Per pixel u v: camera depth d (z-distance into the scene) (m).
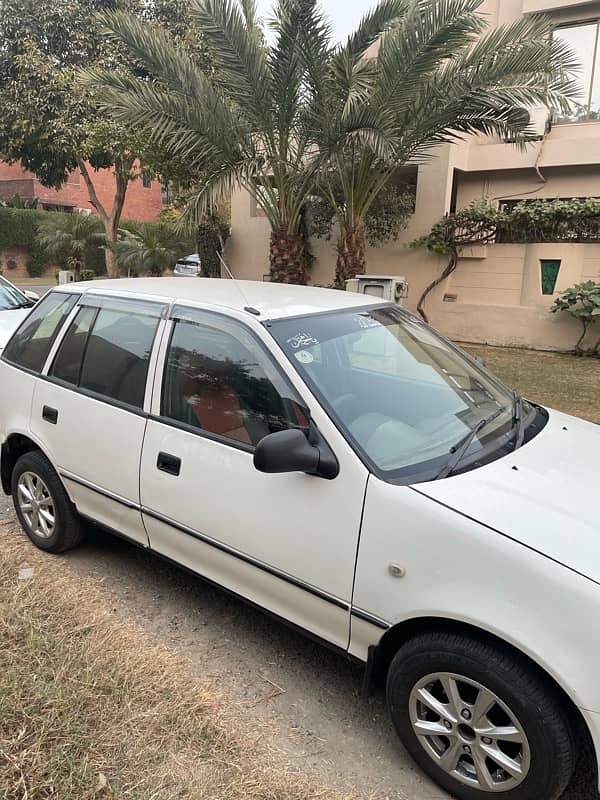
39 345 3.97
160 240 21.33
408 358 3.22
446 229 12.80
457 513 2.25
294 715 2.69
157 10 16.64
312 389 2.68
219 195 9.46
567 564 2.04
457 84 8.96
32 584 3.54
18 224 26.39
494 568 2.12
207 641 3.15
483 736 2.18
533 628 2.03
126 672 2.84
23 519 4.08
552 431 3.09
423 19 8.38
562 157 12.70
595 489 2.48
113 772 2.32
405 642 2.44
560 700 2.05
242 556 2.82
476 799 2.24
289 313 3.08
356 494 2.45
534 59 8.72
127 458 3.26
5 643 3.01
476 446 2.71
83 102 15.34
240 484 2.78
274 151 9.85
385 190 12.98
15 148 18.06
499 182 13.90
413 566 2.28
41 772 2.29
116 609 3.38
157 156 13.08
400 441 2.64
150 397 3.21
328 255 14.23
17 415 3.98
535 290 12.23
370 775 2.40
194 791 2.26
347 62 8.55
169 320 3.26
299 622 2.71
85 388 3.58
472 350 12.22
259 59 8.99
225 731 2.55
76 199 33.12
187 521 3.02
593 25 12.34
